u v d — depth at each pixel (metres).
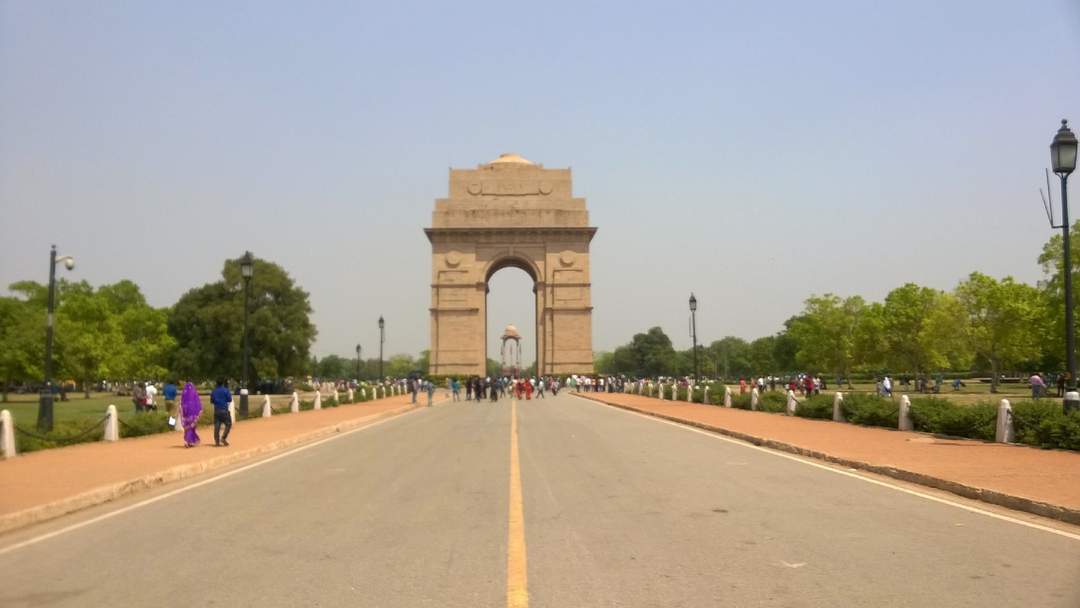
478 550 10.54
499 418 42.75
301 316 95.88
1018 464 17.86
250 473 19.95
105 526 12.84
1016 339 77.19
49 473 18.22
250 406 52.38
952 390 84.81
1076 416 20.88
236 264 96.62
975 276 79.56
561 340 107.19
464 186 109.56
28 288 106.00
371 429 36.38
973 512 13.05
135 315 99.12
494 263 109.19
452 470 19.42
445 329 106.62
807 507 13.62
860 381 132.62
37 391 113.00
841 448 22.22
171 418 33.00
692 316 62.31
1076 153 22.25
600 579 9.01
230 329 91.56
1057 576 9.00
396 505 14.30
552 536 11.36
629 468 19.41
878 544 10.68
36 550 11.09
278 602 8.30
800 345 123.62
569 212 109.12
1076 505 12.42
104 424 28.58
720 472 18.53
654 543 10.84
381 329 87.69
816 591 8.46
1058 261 66.19
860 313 101.56
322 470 20.22
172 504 15.02
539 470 19.11
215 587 8.92
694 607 7.93
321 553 10.52
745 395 48.25
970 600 8.09
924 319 86.56
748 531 11.60
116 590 8.87
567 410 52.06
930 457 19.55
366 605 8.14
